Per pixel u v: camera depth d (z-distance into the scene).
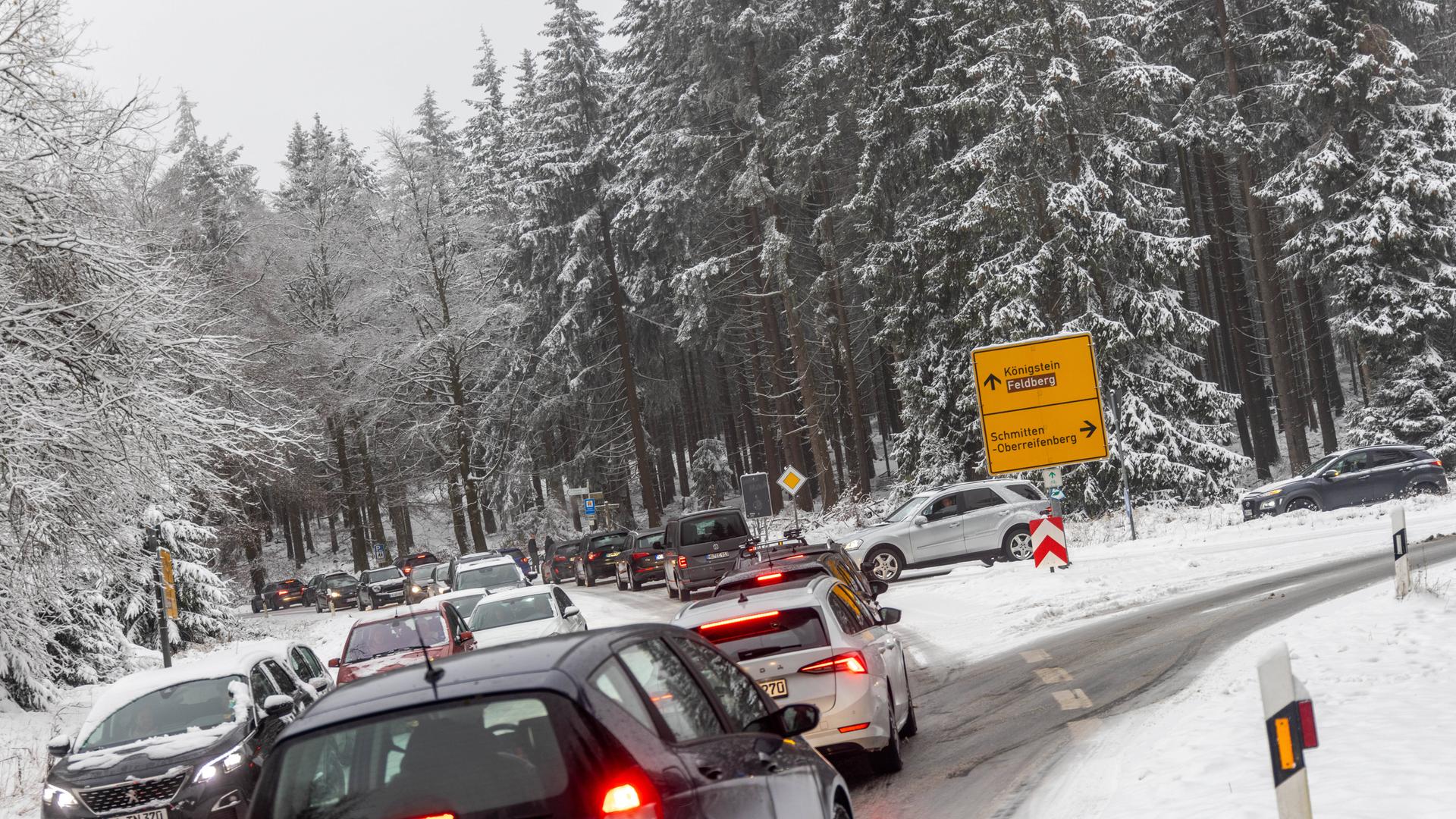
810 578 10.34
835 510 44.47
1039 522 23.89
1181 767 7.96
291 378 50.16
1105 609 18.17
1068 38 34.91
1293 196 37.22
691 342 51.81
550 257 55.66
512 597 19.69
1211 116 40.94
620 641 4.68
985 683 13.27
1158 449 35.00
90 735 11.12
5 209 15.44
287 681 13.00
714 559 29.88
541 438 59.47
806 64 42.19
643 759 3.86
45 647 20.34
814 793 4.80
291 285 55.03
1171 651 13.51
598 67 54.62
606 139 53.12
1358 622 12.74
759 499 37.97
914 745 10.59
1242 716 9.22
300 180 65.44
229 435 17.19
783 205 47.16
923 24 38.88
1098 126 35.59
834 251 44.78
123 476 15.84
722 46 43.88
